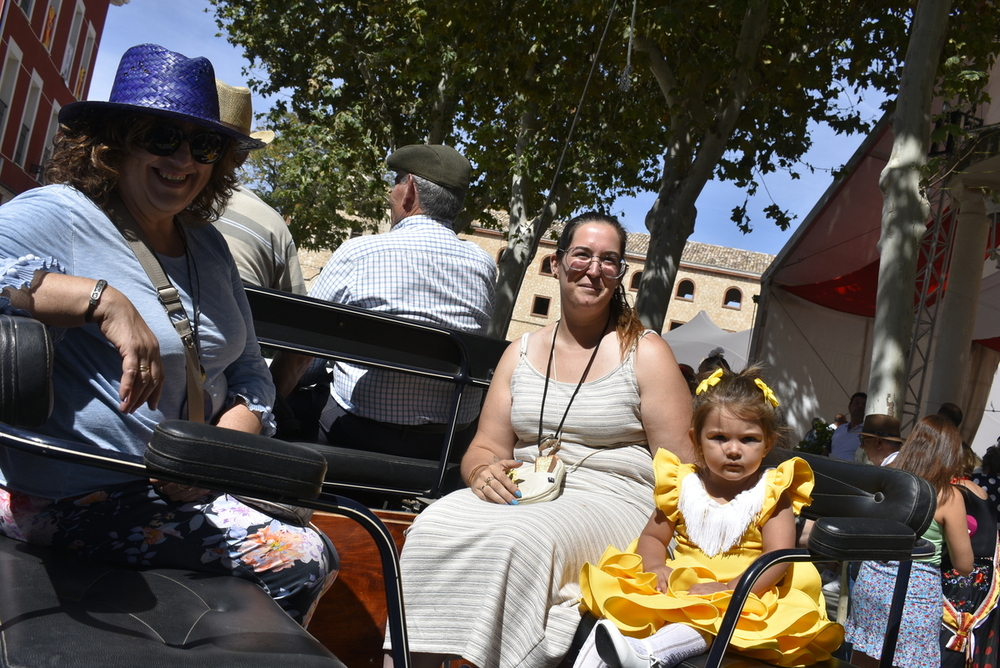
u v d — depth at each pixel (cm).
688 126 1421
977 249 1420
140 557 203
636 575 255
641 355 311
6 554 188
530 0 1416
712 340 2628
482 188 2181
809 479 266
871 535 198
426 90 2164
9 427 154
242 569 208
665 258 1405
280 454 148
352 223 2720
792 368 1923
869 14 1469
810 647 241
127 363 186
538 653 250
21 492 203
